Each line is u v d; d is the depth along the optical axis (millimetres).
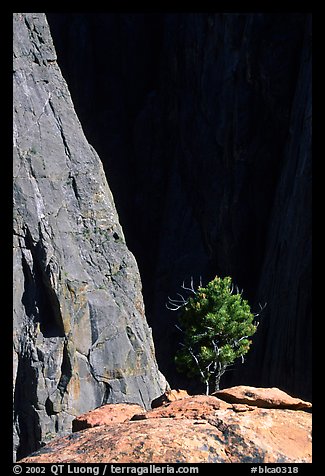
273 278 46688
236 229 53000
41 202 29828
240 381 46625
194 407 11375
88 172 32438
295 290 42125
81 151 32531
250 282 53062
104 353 30016
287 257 44531
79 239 31156
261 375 45406
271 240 49281
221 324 22562
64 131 32062
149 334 33312
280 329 43469
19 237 28922
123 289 32250
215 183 55688
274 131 52156
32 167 29969
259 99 52625
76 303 29609
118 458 9516
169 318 54781
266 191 52562
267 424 10438
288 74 50875
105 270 31688
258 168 52531
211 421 10492
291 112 50125
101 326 30203
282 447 9961
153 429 10242
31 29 31922
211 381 23109
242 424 10305
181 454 9516
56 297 28812
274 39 51031
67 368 28719
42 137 30844
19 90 30469
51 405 28016
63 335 28875
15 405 27922
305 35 49219
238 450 9758
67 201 31234
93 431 11195
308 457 9820
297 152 46938
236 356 23125
